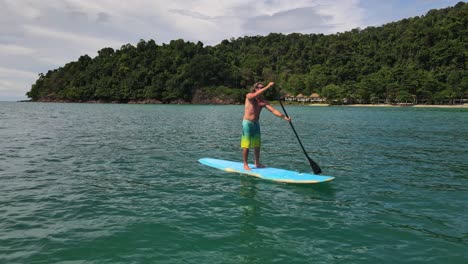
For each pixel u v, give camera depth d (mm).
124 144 14984
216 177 8945
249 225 5680
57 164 10492
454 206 6773
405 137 18734
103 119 33688
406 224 5816
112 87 135000
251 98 9188
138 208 6465
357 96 112000
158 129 22688
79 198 7051
